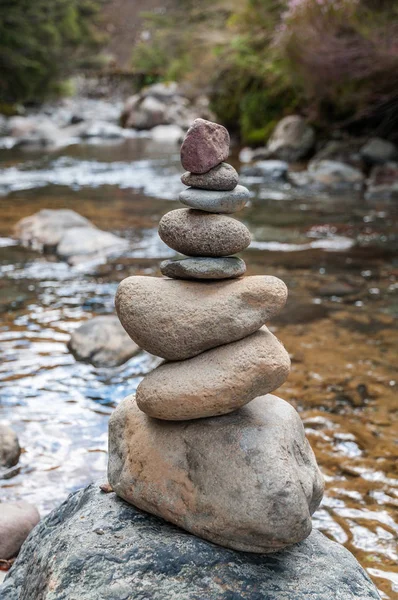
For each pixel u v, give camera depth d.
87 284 6.85
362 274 7.22
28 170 13.95
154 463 2.47
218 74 18.58
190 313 2.40
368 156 13.46
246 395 2.34
